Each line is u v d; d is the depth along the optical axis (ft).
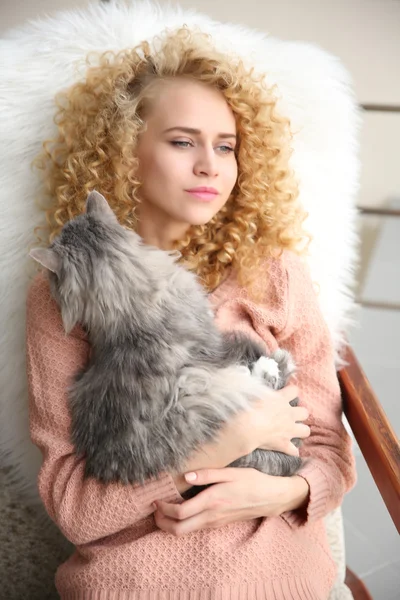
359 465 7.38
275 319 4.35
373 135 8.58
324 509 3.98
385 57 7.97
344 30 7.87
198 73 4.27
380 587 6.02
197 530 3.62
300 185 5.01
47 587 4.52
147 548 3.55
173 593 3.47
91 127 4.54
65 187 4.60
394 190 8.98
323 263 5.03
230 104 4.41
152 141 4.22
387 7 7.73
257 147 4.69
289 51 5.03
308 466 4.00
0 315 4.60
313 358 4.46
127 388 3.49
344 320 5.08
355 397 4.35
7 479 4.75
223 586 3.45
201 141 4.18
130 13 4.93
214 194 4.19
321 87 4.98
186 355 3.59
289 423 3.84
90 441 3.60
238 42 4.97
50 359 3.90
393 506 3.68
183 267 4.10
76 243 3.63
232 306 4.42
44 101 4.68
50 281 3.74
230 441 3.54
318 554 3.91
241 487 3.58
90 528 3.60
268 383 3.91
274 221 4.74
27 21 6.02
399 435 7.30
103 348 3.63
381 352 8.72
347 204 5.11
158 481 3.52
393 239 9.55
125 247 3.70
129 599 3.46
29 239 4.65
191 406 3.48
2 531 4.55
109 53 4.73
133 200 4.44
